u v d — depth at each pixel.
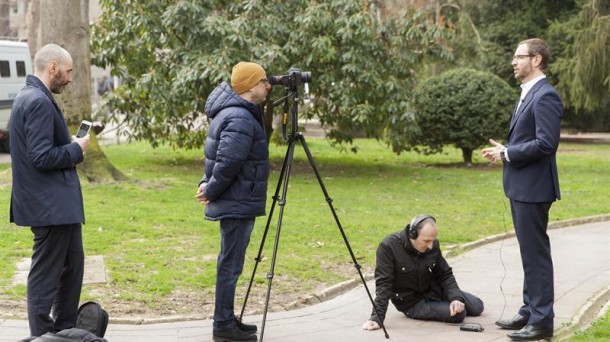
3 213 10.65
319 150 21.34
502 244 10.17
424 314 6.64
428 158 20.47
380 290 6.45
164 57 15.95
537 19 28.92
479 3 30.09
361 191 14.02
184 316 6.61
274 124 19.72
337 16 15.37
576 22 25.17
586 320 6.88
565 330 6.41
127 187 12.98
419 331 6.39
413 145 18.52
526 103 6.09
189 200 12.25
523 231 6.14
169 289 7.38
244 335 5.99
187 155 19.36
